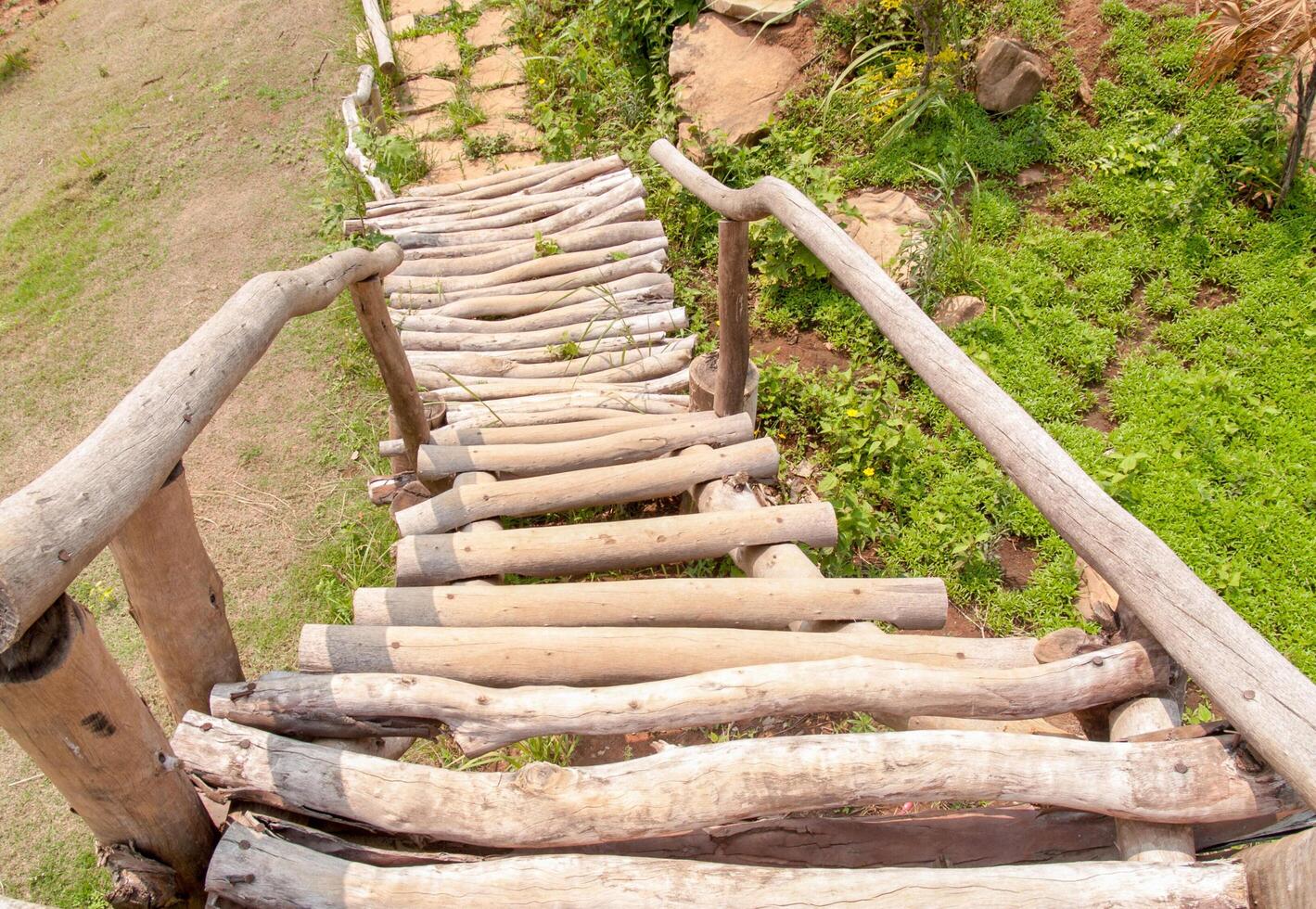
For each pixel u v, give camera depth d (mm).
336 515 4828
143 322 6152
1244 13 5320
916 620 3186
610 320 5629
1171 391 4887
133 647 4309
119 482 1662
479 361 5340
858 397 5031
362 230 6422
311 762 2250
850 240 3176
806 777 2125
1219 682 1884
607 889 2029
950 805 3189
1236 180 5758
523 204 6746
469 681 2809
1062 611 4109
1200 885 1889
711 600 3162
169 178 7402
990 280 5508
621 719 2434
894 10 6879
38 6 9969
